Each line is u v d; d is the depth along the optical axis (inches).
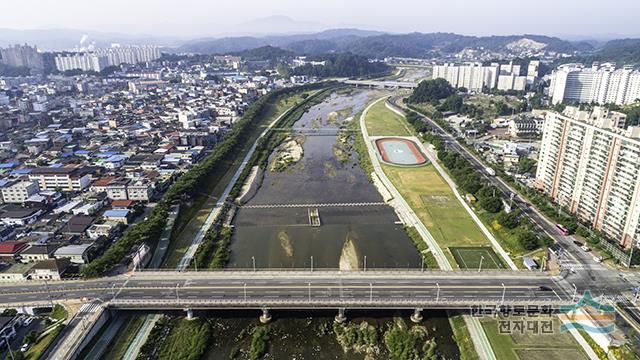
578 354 6107.3
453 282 7465.6
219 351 6387.8
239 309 7224.4
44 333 6250.0
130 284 7391.7
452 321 6948.8
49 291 7190.0
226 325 6909.5
